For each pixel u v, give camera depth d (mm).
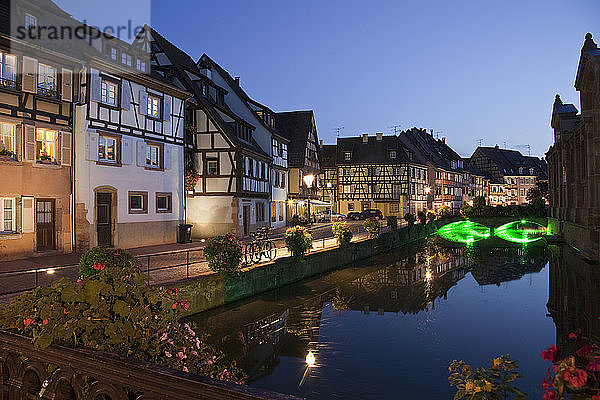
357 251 24188
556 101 37625
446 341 10469
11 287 9969
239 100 30719
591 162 22750
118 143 17609
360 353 9414
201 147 24703
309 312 12828
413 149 59969
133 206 18562
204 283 11602
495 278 19953
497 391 2625
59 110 15312
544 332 11305
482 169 88125
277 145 32594
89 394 2391
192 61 29922
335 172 55219
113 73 17297
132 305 2971
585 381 1725
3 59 13641
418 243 36719
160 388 2102
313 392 7434
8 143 13914
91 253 8930
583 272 19828
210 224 24453
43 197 14758
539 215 46688
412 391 7508
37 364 2684
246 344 9812
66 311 2689
